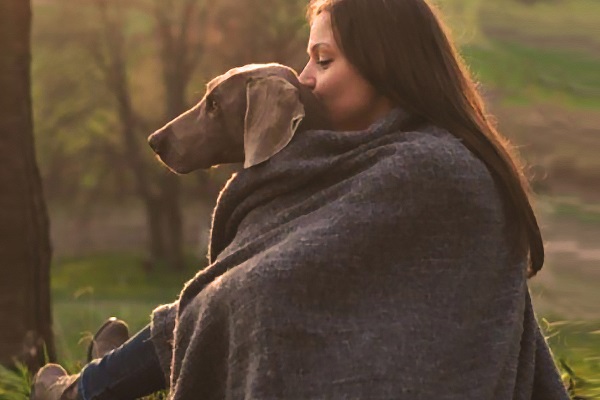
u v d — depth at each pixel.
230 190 2.93
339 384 2.66
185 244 40.56
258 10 33.78
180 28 35.25
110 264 39.47
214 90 3.03
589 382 4.63
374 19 2.94
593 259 16.28
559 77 29.72
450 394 2.72
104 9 36.31
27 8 5.57
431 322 2.72
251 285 2.71
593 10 32.88
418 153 2.77
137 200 42.91
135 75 36.97
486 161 2.92
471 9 30.61
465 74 3.04
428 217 2.75
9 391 4.79
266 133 2.85
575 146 26.94
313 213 2.79
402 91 2.92
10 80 5.46
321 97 3.01
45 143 37.44
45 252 5.62
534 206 3.02
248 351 2.72
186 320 2.91
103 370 3.29
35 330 5.49
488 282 2.83
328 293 2.70
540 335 3.18
